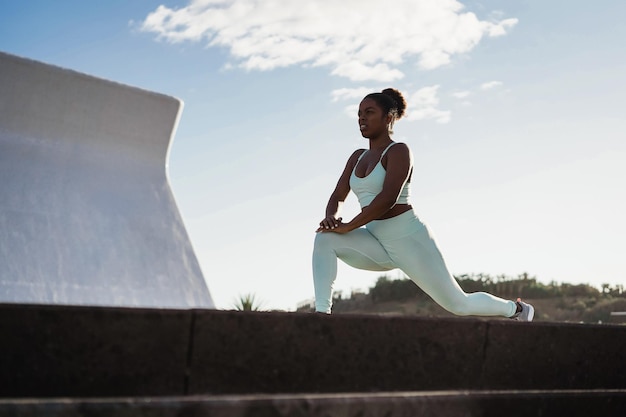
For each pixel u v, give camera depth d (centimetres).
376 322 274
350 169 491
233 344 251
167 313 242
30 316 225
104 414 186
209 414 200
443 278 466
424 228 466
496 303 489
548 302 2745
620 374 330
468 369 291
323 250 455
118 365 234
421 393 247
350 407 225
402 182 453
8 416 175
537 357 309
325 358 265
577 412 281
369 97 476
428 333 284
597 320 2541
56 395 226
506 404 263
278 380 257
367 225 473
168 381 241
